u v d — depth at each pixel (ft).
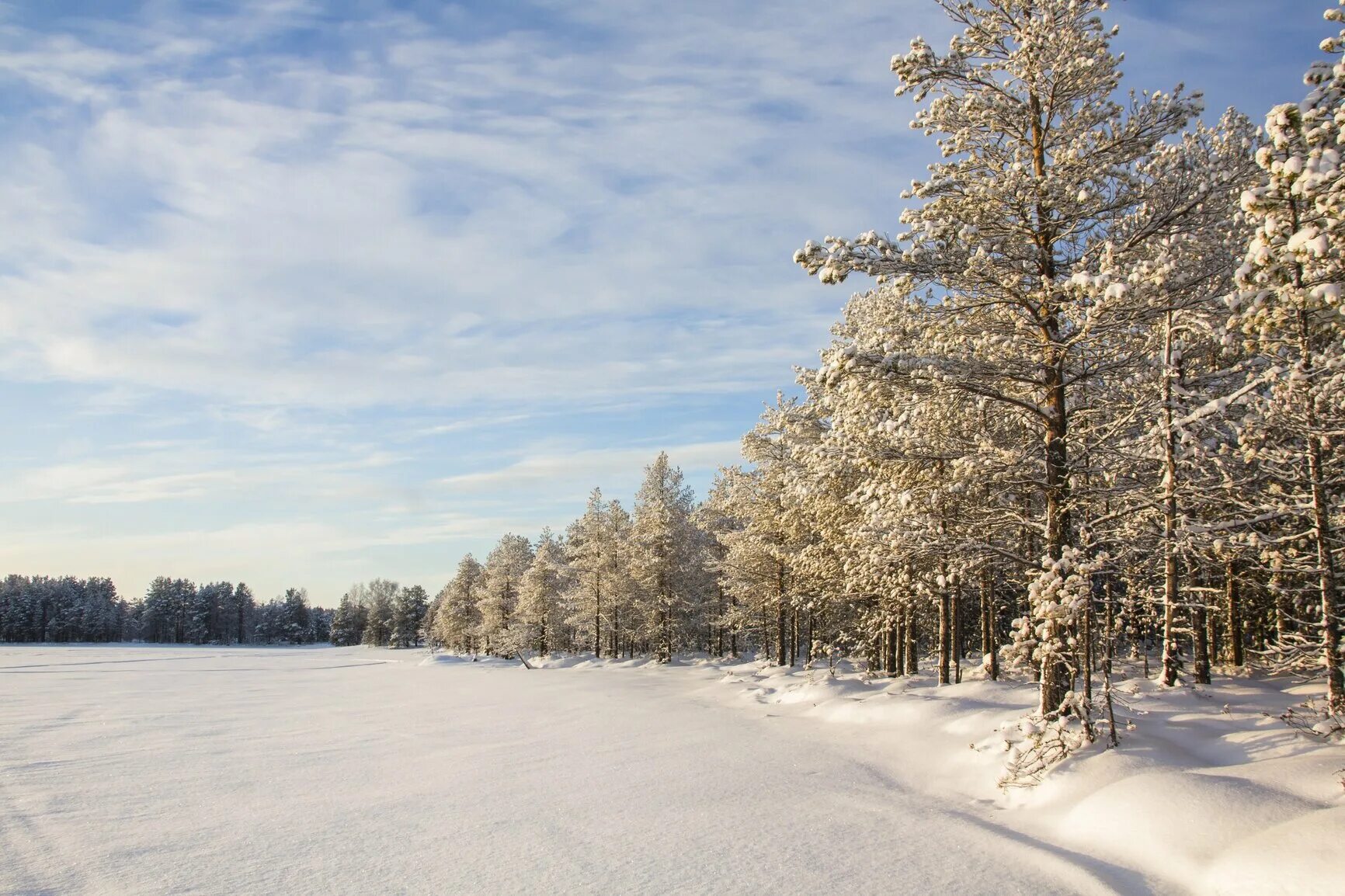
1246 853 19.89
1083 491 35.70
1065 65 36.06
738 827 26.78
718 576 152.87
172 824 28.45
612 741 47.34
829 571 69.00
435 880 21.49
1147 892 19.90
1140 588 45.52
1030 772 29.43
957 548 37.81
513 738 50.03
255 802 32.07
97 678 130.62
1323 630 40.81
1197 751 30.58
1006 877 21.30
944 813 28.40
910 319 39.81
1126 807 24.36
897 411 41.42
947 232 35.12
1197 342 42.22
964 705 45.57
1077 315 34.24
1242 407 41.93
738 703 67.41
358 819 28.84
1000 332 38.01
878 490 41.96
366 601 536.42
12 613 420.36
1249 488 43.11
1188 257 35.12
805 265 35.96
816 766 37.68
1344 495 42.70
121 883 21.57
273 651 371.97
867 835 25.48
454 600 269.85
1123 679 59.72
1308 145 20.06
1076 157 35.24
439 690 95.45
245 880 21.74
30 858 24.08
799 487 64.69
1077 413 38.47
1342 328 23.63
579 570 185.78
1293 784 23.43
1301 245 19.24
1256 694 42.42
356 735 53.42
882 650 86.33
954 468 37.37
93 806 31.55
